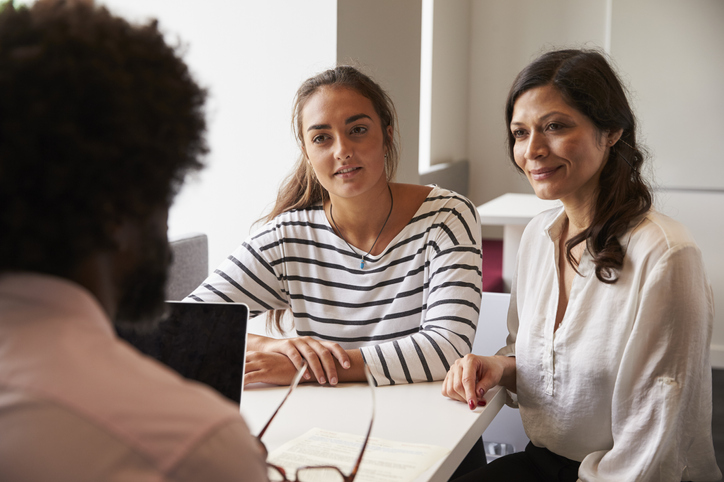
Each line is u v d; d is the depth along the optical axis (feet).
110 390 1.31
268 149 8.28
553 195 4.24
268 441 3.29
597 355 3.99
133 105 1.46
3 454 1.23
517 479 4.31
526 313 4.58
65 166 1.37
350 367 4.22
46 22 1.45
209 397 1.44
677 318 3.73
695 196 13.94
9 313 1.38
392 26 9.61
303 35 8.00
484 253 15.85
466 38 19.16
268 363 4.22
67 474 1.21
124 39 1.53
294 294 5.13
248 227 8.45
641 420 3.76
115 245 1.50
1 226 1.38
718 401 10.90
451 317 4.52
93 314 1.45
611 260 3.95
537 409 4.34
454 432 3.42
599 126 4.13
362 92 4.84
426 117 16.66
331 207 5.14
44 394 1.27
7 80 1.36
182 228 8.66
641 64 14.23
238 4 8.21
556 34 18.45
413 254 4.90
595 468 3.94
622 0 14.20
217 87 8.37
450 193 5.12
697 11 13.75
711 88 13.79
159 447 1.26
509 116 4.57
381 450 3.14
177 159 1.59
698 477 4.01
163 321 3.48
